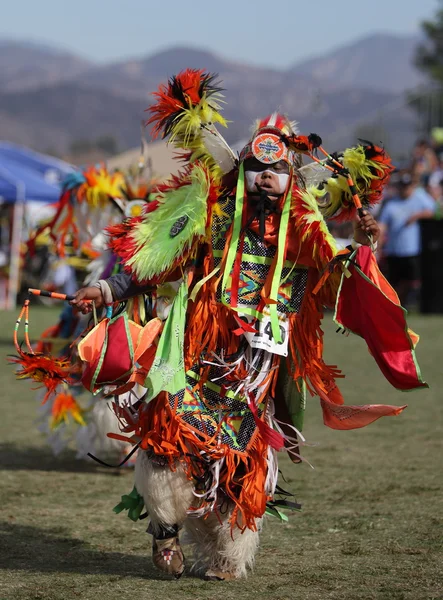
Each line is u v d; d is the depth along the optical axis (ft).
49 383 30.07
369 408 29.60
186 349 29.50
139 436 29.48
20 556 32.81
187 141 30.55
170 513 29.07
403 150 201.57
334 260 29.12
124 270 30.17
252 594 28.48
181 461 28.84
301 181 30.68
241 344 29.78
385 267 122.93
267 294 29.35
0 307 140.56
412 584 29.07
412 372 29.07
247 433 29.81
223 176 30.58
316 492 41.86
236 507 29.25
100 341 29.43
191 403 29.27
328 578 29.96
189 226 29.19
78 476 45.93
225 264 29.40
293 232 29.68
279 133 29.76
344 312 30.27
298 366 30.22
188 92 30.27
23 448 52.47
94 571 31.12
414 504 39.32
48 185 146.41
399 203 119.34
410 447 51.44
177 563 29.73
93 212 48.16
